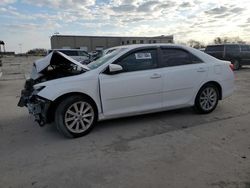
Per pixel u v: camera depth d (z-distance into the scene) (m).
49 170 3.04
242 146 3.59
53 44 63.97
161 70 4.67
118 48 4.88
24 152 3.59
